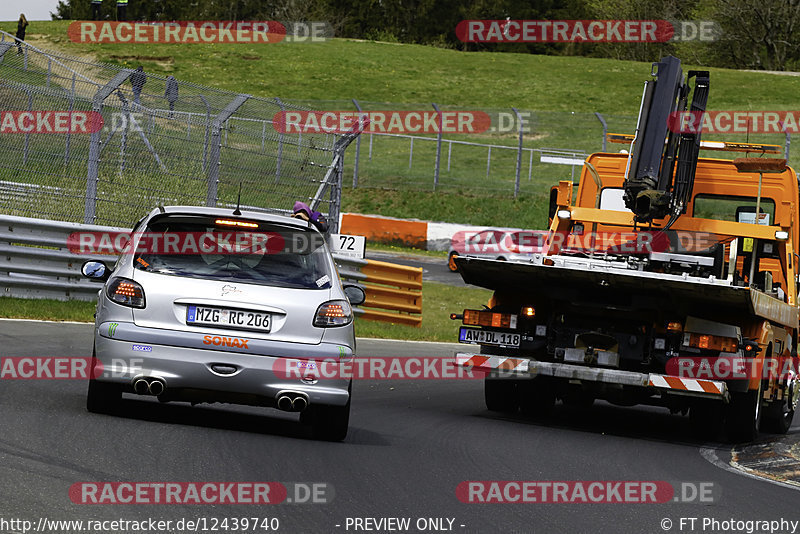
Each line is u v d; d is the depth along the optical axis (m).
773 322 35.66
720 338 32.94
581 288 34.12
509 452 27.39
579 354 34.12
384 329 63.06
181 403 31.73
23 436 22.22
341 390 25.86
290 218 27.84
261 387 25.33
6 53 55.06
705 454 30.86
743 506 22.61
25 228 49.69
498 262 32.88
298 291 26.06
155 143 58.00
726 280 33.03
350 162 156.00
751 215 40.91
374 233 120.19
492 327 35.44
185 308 25.41
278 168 64.06
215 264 26.19
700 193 41.25
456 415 35.00
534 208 139.38
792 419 42.28
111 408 26.48
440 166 158.62
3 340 39.12
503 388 36.84
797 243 40.41
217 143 60.47
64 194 54.84
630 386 33.94
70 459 20.56
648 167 36.91
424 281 91.25
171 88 59.28
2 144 53.78
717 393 32.28
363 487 20.92
